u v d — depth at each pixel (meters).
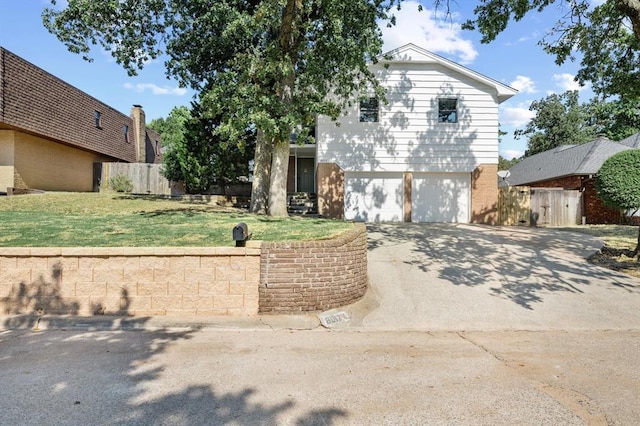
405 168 16.34
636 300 7.21
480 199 16.50
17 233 7.30
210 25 12.59
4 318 5.63
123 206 12.94
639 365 4.50
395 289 7.57
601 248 11.30
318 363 4.41
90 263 5.92
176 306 5.99
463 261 9.57
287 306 6.16
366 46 11.30
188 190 17.86
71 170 19.78
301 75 11.49
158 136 32.31
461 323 6.17
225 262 6.07
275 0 9.37
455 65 16.14
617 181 12.80
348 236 6.80
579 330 5.95
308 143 19.64
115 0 10.81
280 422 3.11
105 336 5.23
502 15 10.48
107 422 3.07
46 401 3.39
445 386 3.83
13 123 15.09
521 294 7.48
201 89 14.73
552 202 18.02
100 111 21.89
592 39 11.19
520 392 3.72
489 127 16.48
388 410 3.34
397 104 16.31
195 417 3.16
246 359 4.48
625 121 32.69
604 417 3.27
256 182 13.04
